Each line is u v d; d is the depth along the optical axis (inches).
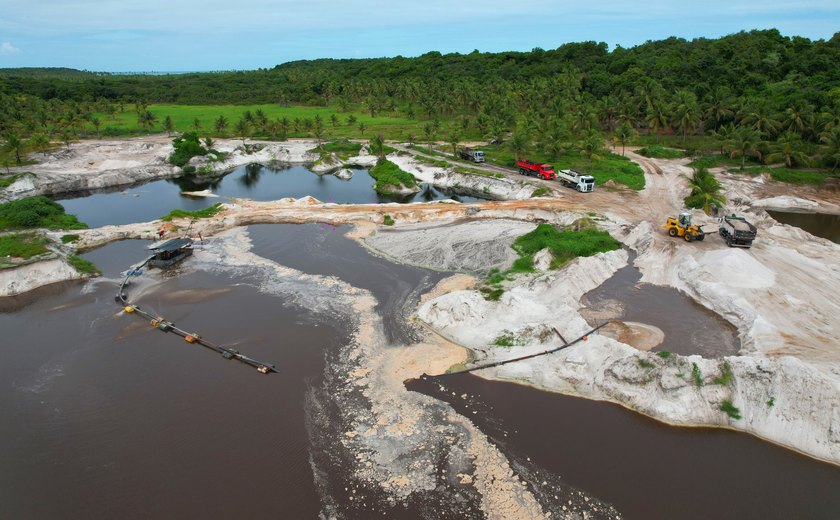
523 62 7440.9
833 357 1419.8
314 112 7106.3
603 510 1031.6
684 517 1013.8
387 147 4756.4
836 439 1147.9
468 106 5782.5
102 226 3011.8
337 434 1253.1
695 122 4264.3
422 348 1609.3
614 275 2087.8
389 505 1054.4
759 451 1179.3
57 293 2080.5
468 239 2508.6
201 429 1280.8
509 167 3941.9
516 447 1197.7
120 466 1174.3
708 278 1919.3
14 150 4372.5
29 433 1286.9
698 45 6584.6
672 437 1224.8
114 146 4785.9
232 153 4901.6
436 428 1264.8
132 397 1414.9
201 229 2792.8
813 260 2082.9
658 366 1347.2
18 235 2391.7
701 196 2824.8
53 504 1080.2
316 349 1617.9
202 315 1863.9
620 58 6200.8
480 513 1031.6
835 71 4586.6
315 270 2250.2
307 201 3289.9
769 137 3902.6
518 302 1727.4
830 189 3346.5
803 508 1031.6
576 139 4343.0
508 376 1457.9
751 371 1284.4
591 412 1314.0
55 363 1590.8
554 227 2610.7
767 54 5231.3
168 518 1038.4
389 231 2738.7
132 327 1802.4
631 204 2977.4
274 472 1141.7
